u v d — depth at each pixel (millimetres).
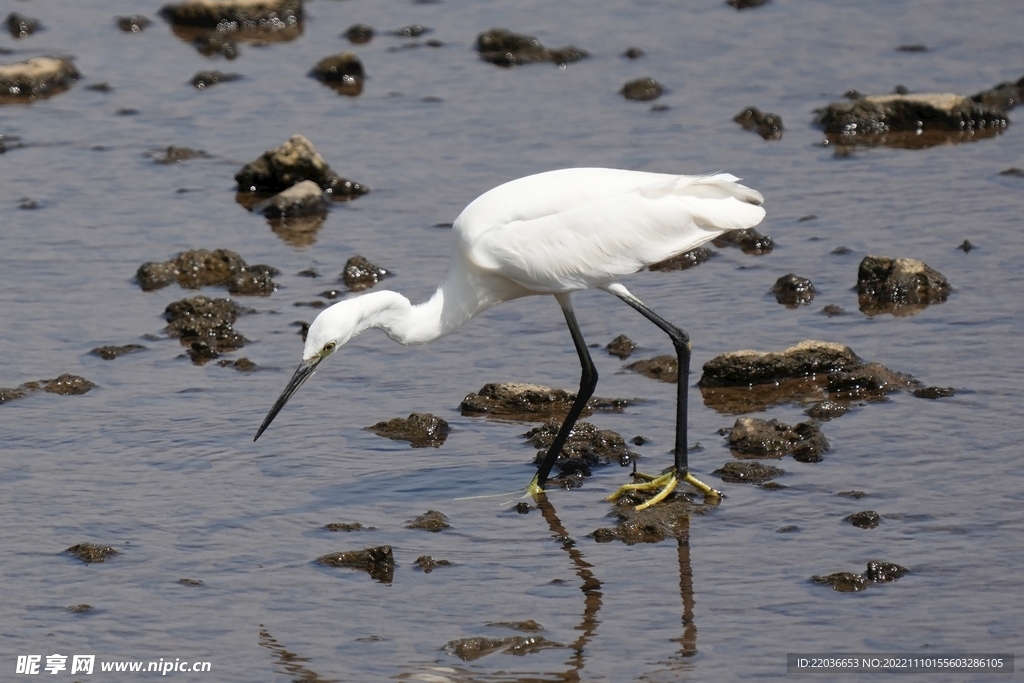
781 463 12523
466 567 10961
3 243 18594
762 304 16203
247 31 28297
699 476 12375
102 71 25938
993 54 25141
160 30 28312
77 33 28141
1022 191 19156
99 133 22906
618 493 12109
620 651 9703
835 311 15805
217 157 21844
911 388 13812
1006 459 12281
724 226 12383
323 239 18766
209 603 10469
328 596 10539
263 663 9664
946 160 20656
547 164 20922
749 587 10500
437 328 12516
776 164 20734
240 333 15852
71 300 16828
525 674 9461
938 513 11438
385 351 15578
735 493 12023
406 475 12656
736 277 17062
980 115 21938
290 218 19516
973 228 17984
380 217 19453
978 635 9727
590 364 12375
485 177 20594
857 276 16641
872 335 15164
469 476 12625
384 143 22219
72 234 18906
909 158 20844
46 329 16016
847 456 12555
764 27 27375
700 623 10039
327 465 12844
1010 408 13258
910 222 18328
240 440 13320
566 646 9797
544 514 11891
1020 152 20812
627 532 11359
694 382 14398
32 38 27797
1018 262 16812
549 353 15328
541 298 16953
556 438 12320
